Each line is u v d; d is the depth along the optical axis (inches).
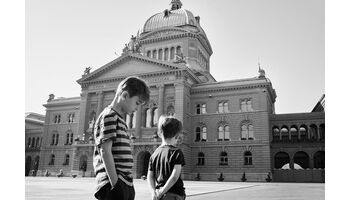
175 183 181.5
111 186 140.7
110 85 2347.4
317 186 1202.6
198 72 2561.5
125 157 149.1
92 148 2244.1
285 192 828.0
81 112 2396.7
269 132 2095.2
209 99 2220.7
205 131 2192.4
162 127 192.7
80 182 1289.4
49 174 2615.7
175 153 181.5
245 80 2164.1
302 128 2225.6
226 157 2094.0
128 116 2233.0
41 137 2942.9
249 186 1175.6
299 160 2313.0
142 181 1601.9
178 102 2102.6
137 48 2415.1
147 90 164.9
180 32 2748.5
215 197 635.5
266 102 2070.6
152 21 2962.6
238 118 2111.2
